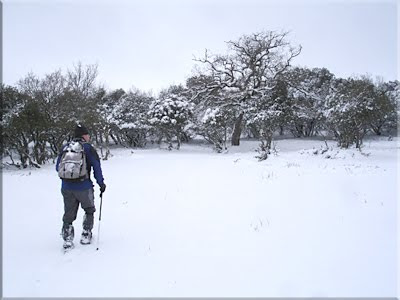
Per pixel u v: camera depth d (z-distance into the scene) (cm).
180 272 343
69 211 417
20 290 310
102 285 318
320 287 307
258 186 802
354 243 413
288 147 2342
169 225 504
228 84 2595
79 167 411
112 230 484
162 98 2344
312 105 3066
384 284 311
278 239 433
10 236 464
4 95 1352
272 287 309
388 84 3641
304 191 728
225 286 313
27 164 1438
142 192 764
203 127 2205
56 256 389
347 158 1487
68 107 1625
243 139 3097
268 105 2333
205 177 982
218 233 463
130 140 2522
